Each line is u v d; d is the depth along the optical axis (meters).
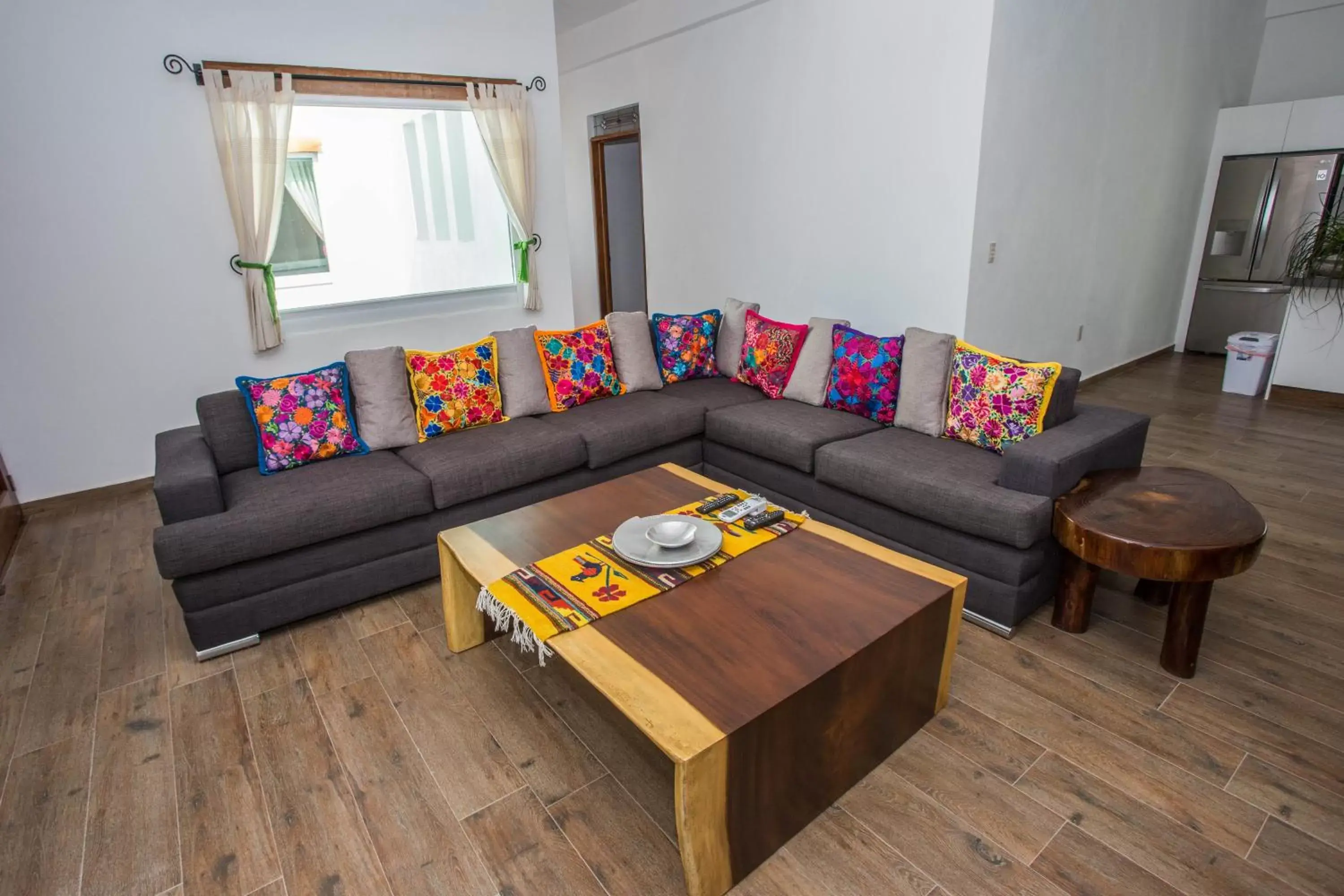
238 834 1.69
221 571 2.35
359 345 4.41
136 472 3.86
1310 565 2.74
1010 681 2.14
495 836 1.67
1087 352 5.26
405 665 2.33
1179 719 1.97
